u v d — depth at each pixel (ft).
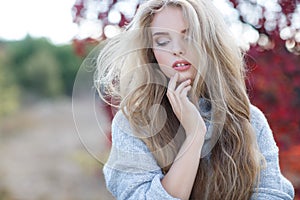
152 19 6.07
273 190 6.14
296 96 10.23
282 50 10.18
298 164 9.96
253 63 10.09
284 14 10.16
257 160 6.14
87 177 33.37
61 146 42.45
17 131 48.11
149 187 5.92
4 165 38.29
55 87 60.80
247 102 6.25
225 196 6.09
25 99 57.98
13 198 32.27
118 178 6.12
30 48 61.72
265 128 6.41
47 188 33.22
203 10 6.04
